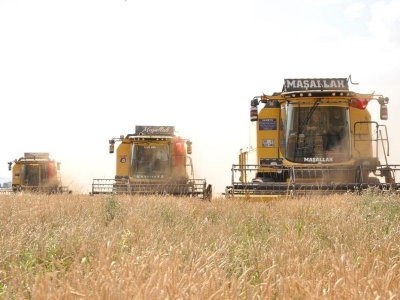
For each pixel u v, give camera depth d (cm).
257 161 1723
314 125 1722
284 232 738
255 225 923
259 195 1516
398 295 327
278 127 1736
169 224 922
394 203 945
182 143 2784
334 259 462
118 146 2777
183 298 308
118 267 412
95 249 587
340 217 874
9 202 1155
